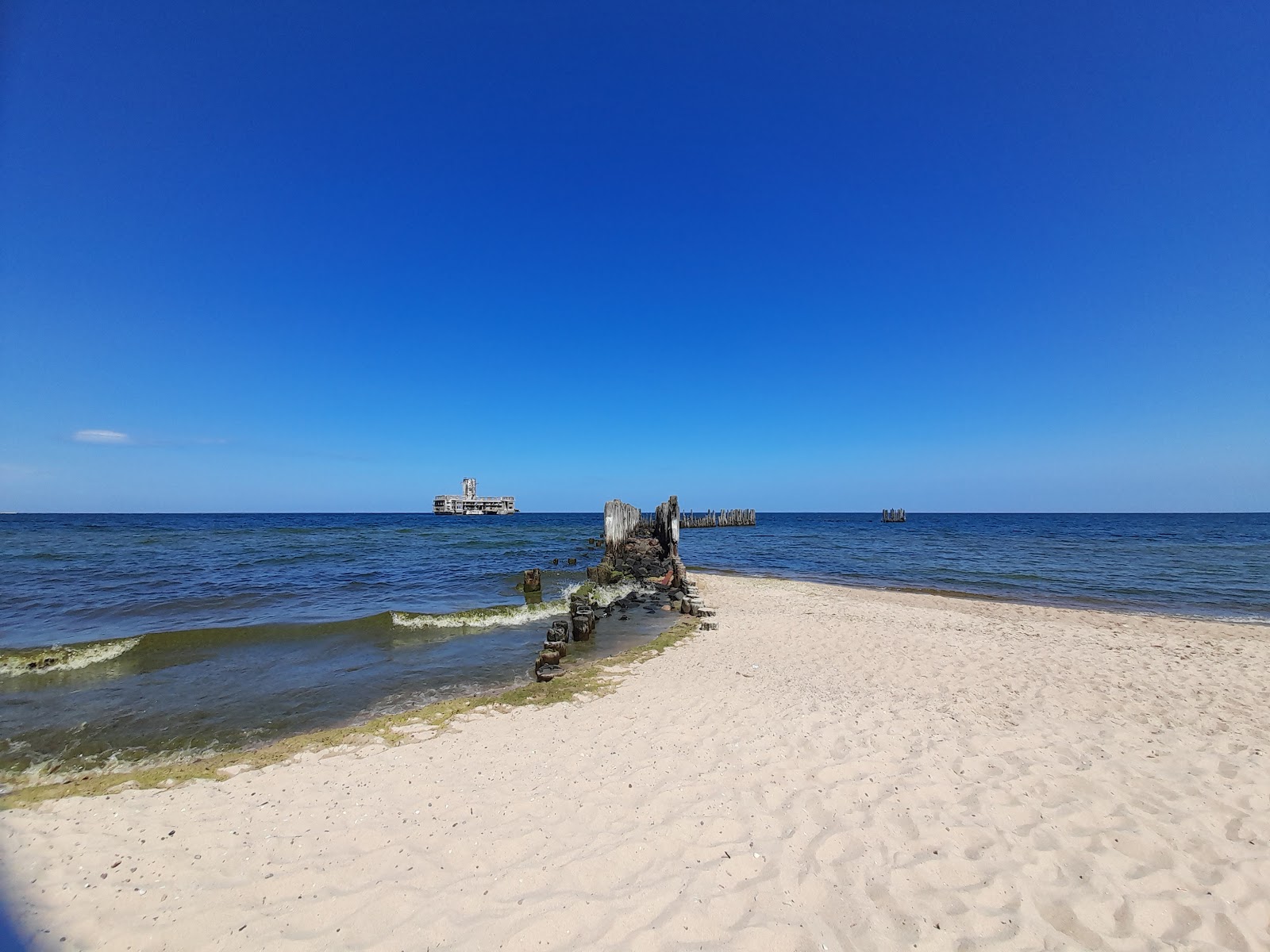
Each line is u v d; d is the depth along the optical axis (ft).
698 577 79.82
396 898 12.12
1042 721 22.56
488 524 255.50
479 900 12.00
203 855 13.99
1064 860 13.33
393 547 111.55
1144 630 43.29
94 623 45.37
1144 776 17.60
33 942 10.96
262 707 27.91
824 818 15.03
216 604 52.75
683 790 16.61
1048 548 131.13
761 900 11.91
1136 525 289.94
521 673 33.06
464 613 45.60
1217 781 17.21
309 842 14.51
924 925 11.25
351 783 18.08
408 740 22.17
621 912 11.56
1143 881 12.57
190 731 25.18
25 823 15.84
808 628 42.70
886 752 19.29
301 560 86.89
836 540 165.78
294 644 39.14
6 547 100.17
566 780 17.62
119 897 12.32
